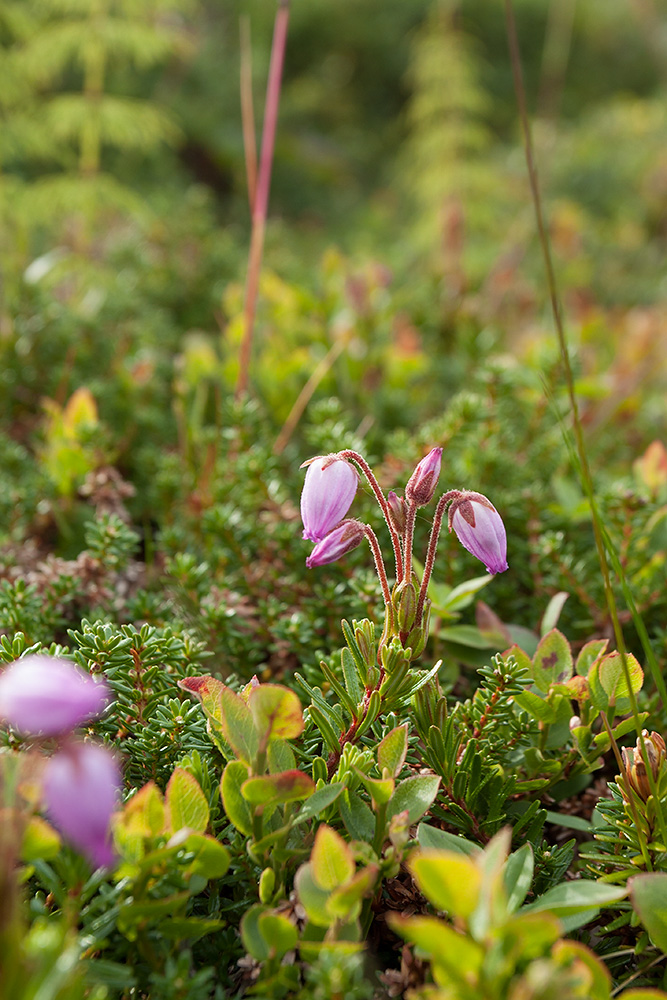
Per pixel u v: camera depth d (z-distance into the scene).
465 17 1.61
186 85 1.30
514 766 0.22
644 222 0.88
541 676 0.22
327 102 1.55
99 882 0.18
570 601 0.27
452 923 0.19
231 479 0.30
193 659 0.23
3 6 0.55
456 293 0.48
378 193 1.30
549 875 0.21
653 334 0.45
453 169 0.86
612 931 0.20
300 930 0.19
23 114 0.60
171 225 0.51
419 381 0.41
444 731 0.21
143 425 0.35
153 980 0.18
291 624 0.25
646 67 1.63
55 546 0.30
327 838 0.18
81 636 0.21
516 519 0.29
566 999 0.16
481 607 0.24
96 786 0.17
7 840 0.17
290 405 0.36
